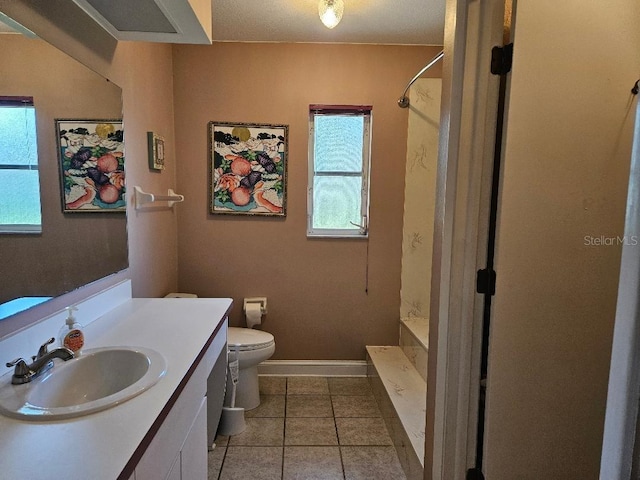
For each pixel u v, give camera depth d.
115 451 0.75
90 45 1.50
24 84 1.13
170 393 0.97
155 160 2.18
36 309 1.19
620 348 0.51
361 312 2.79
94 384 1.18
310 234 2.74
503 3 1.21
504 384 1.30
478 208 1.29
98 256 1.55
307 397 2.54
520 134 1.20
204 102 2.57
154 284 2.25
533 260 1.25
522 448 1.34
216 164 2.61
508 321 1.28
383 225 2.72
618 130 1.22
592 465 1.36
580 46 1.18
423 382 2.31
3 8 1.04
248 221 2.68
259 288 2.74
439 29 2.36
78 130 1.40
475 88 1.25
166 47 2.42
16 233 1.09
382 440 2.09
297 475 1.81
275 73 2.58
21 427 0.82
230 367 2.20
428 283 2.77
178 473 1.09
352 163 2.73
